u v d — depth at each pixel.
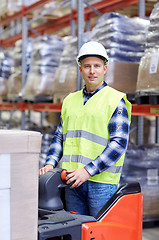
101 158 2.34
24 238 1.67
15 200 1.63
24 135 1.62
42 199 2.22
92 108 2.50
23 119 6.21
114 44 3.96
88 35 4.50
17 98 6.30
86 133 2.50
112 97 2.46
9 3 6.52
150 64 3.34
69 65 4.63
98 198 2.50
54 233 1.83
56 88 4.77
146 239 3.98
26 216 1.67
